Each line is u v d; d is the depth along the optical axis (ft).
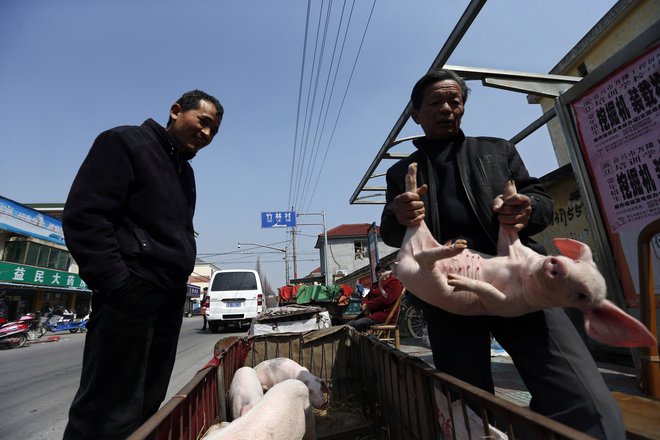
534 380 4.39
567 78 14.29
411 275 4.38
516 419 2.78
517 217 4.50
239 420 5.51
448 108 5.51
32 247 59.88
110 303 5.68
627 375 10.93
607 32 31.73
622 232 10.12
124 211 6.17
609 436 3.62
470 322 5.06
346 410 10.78
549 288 3.63
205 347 28.73
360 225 110.93
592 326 3.62
